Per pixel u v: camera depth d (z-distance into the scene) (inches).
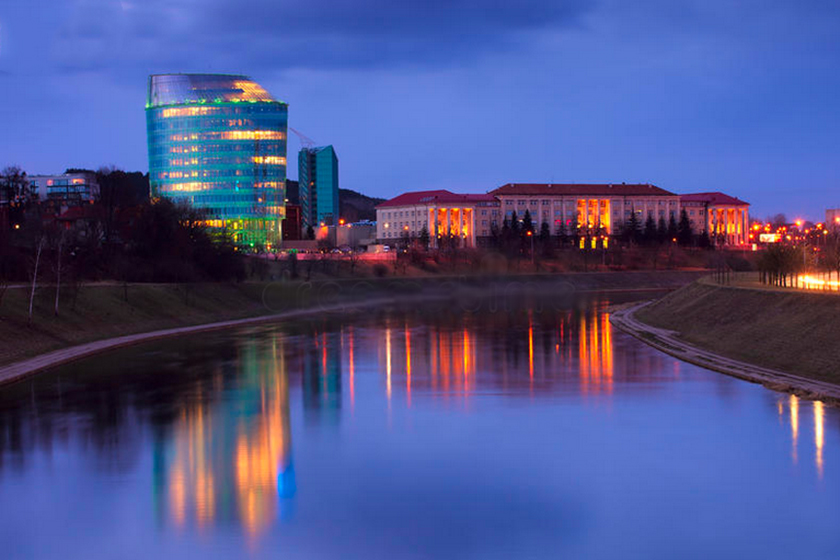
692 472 1652.3
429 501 1512.1
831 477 1600.6
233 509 1473.9
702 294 4384.8
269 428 2032.5
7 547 1318.9
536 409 2219.5
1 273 4313.5
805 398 2263.8
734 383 2532.0
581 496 1530.5
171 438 1941.4
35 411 2213.3
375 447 1862.7
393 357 3245.6
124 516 1444.4
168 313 4434.1
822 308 2915.8
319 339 3887.8
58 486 1592.0
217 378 2741.1
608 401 2300.7
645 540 1336.1
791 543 1318.9
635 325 4362.7
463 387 2559.1
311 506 1491.1
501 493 1553.9
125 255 5378.9
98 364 3024.1
